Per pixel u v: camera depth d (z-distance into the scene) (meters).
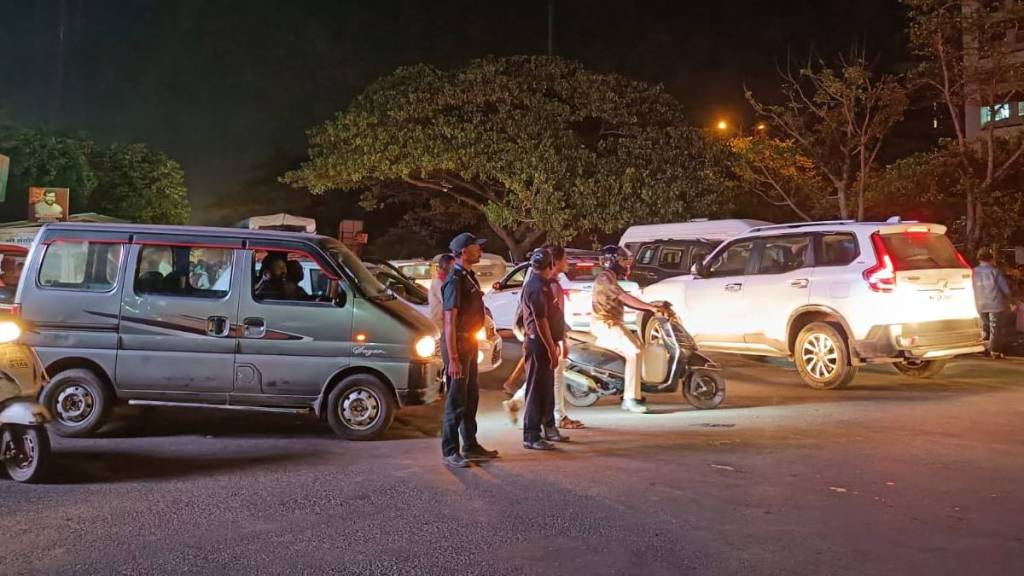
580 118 27.23
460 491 6.57
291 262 8.88
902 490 6.51
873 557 5.13
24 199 27.42
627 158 26.34
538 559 5.13
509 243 29.53
